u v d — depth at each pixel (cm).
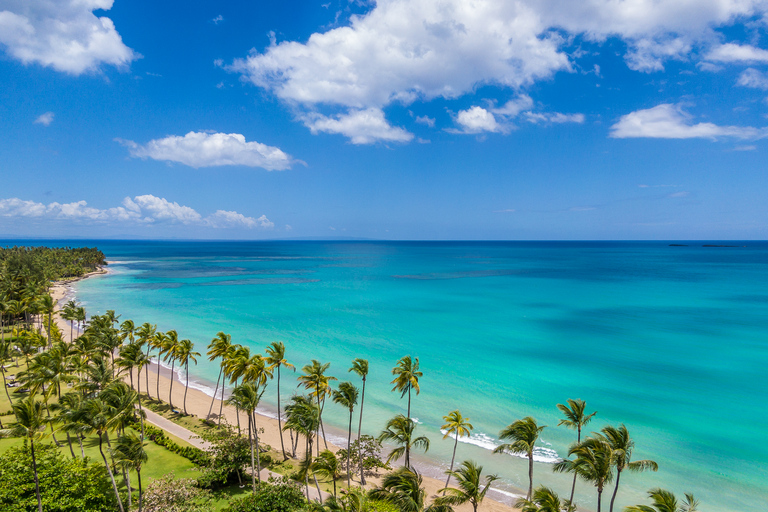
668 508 2631
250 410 3828
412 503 2745
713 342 9212
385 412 5778
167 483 3488
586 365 7656
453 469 4362
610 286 18638
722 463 4466
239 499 3541
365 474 4253
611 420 5453
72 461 3716
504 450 4731
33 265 15325
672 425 5303
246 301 14862
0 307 8162
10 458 3506
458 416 4228
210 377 7294
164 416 5500
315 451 4703
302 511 3041
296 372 7394
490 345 9062
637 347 8900
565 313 12562
